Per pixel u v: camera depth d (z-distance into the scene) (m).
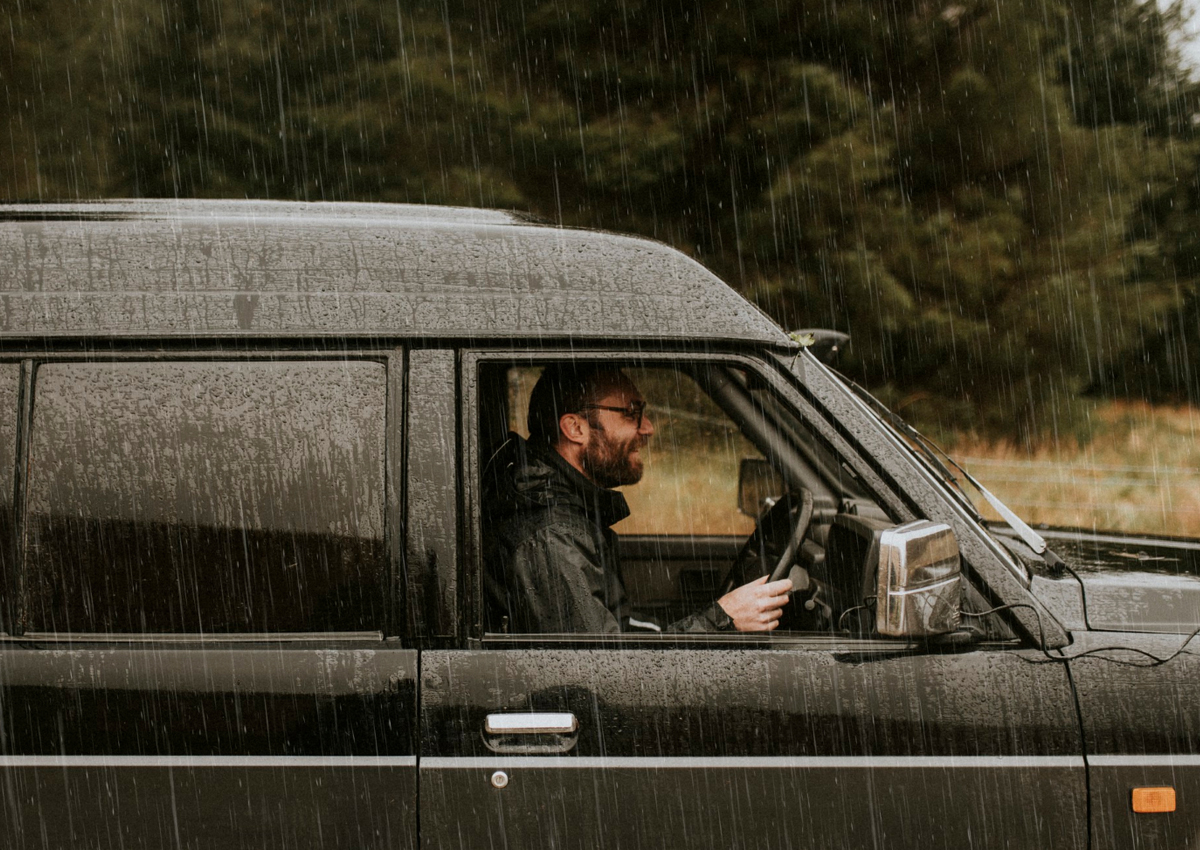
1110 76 12.42
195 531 2.11
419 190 11.38
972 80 11.17
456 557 2.11
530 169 11.53
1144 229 12.40
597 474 2.51
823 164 10.94
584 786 2.07
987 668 2.12
